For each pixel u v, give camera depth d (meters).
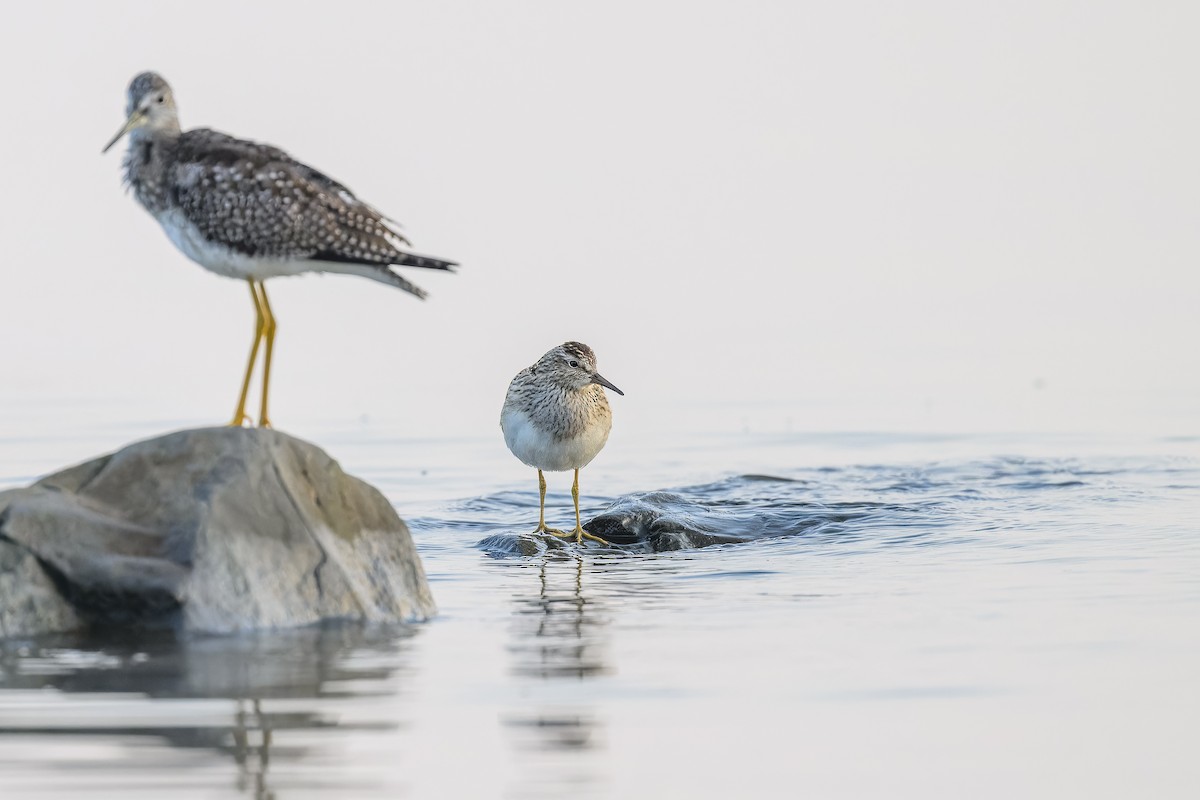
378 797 9.34
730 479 20.94
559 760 9.94
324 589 13.25
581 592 14.98
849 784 9.56
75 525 12.80
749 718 10.68
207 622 12.74
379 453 23.67
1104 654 12.02
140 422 25.64
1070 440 24.59
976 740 10.23
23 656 12.02
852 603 14.02
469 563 16.73
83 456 22.52
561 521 19.00
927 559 16.02
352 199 14.72
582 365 17.95
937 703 10.93
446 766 9.81
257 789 9.40
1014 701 10.94
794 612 13.73
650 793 9.44
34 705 10.84
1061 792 9.43
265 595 12.98
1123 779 9.60
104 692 11.15
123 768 9.68
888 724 10.53
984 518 18.16
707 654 12.27
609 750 10.11
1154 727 10.41
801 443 24.73
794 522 18.28
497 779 9.62
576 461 18.25
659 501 18.69
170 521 12.96
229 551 12.91
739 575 15.66
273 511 13.20
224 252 14.32
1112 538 16.70
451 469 22.48
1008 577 14.91
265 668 11.80
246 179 14.16
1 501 12.91
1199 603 13.55
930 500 19.39
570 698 11.14
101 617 12.77
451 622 13.58
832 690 11.25
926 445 24.41
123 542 12.82
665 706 10.95
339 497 13.75
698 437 25.34
